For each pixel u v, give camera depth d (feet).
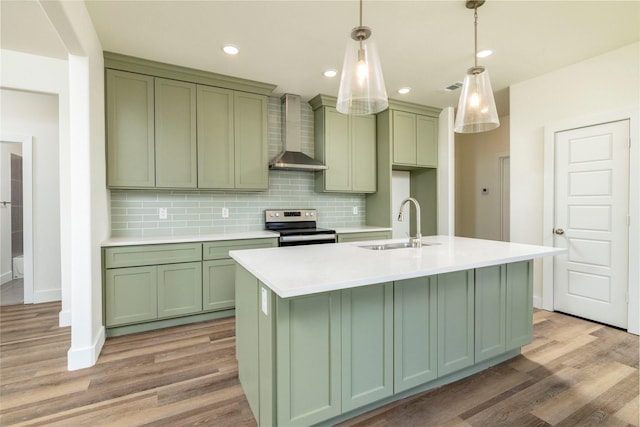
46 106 12.27
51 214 12.39
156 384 6.66
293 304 4.77
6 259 15.15
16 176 16.10
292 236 11.38
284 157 12.14
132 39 8.44
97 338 7.91
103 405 5.96
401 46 8.89
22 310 11.33
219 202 12.03
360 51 5.56
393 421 5.56
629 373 7.04
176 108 10.25
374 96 5.52
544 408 5.89
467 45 8.87
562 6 7.09
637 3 6.98
